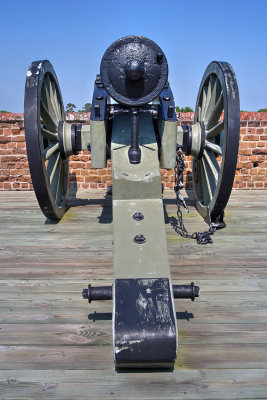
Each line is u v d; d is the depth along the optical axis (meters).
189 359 1.82
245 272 2.72
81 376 1.71
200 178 4.21
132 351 1.67
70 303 2.32
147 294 1.86
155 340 1.68
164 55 2.40
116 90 2.45
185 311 2.23
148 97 2.44
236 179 5.36
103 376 1.71
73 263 2.87
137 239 2.15
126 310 1.79
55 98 3.83
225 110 3.12
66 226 3.72
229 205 4.48
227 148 3.10
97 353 1.87
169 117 3.04
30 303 2.32
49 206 3.48
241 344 1.93
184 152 3.74
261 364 1.79
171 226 3.69
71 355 1.85
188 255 3.00
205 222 3.81
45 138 3.60
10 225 3.75
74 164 5.36
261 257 2.97
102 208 4.37
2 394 1.61
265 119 5.25
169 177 5.37
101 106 3.12
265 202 4.62
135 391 1.63
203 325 2.09
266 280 2.60
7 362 1.80
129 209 2.42
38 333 2.03
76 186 5.41
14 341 1.96
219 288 2.49
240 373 1.74
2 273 2.71
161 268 2.00
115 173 2.55
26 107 3.04
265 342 1.95
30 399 1.59
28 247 3.18
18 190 5.35
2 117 5.18
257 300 2.35
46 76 3.50
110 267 2.80
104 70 2.43
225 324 2.10
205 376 1.72
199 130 3.62
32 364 1.79
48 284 2.55
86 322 2.13
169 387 1.65
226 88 3.09
